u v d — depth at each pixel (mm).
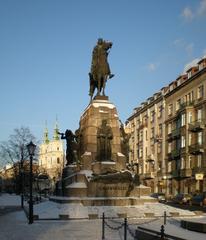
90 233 16234
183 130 59125
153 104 74062
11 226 18984
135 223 19172
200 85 55719
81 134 30453
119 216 22234
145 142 77250
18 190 77312
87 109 29875
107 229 17453
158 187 69188
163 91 70312
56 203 26141
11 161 77938
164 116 68625
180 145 61062
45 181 99812
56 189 33406
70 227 18266
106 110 29328
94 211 22844
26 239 14695
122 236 15422
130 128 88000
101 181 25719
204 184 52156
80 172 26953
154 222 19266
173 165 64125
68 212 22469
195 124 55406
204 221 14219
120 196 25875
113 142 28953
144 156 77312
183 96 61438
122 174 25906
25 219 22531
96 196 25500
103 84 30562
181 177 58938
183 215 23188
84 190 25453
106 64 31062
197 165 55375
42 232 16609
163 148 68500
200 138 55125
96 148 28391
